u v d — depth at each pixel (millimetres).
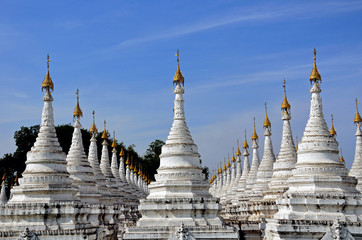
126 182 81688
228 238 38281
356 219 37312
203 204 40031
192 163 42312
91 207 47625
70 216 38938
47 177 40094
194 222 39594
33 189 39438
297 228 36531
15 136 123375
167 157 42531
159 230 39125
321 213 37625
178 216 40000
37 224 38312
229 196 85875
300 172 39844
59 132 122125
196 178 41812
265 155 60594
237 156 84688
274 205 50938
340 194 37688
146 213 40656
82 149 52281
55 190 39750
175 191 41125
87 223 40906
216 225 39625
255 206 52406
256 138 68875
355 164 52250
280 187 51125
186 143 42781
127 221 58250
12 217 38750
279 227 36625
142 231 39219
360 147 52719
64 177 40906
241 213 57906
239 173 84125
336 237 35688
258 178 59812
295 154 52188
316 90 41656
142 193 102062
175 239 37594
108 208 51125
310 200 37688
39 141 41688
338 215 37375
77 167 50844
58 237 37312
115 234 53281
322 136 40531
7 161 119250
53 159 41031
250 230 50000
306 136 40969
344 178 38906
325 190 38562
